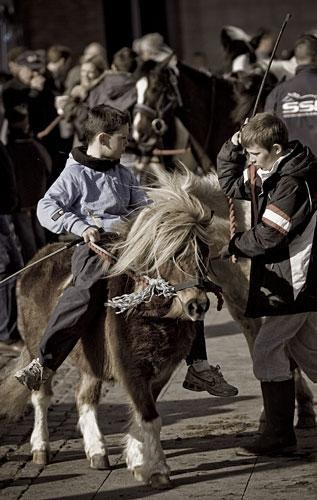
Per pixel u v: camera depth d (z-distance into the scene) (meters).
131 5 24.09
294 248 7.02
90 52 13.62
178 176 7.59
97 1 23.64
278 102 9.80
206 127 12.27
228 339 10.84
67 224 6.87
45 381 7.00
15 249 10.94
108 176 7.14
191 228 6.50
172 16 24.28
